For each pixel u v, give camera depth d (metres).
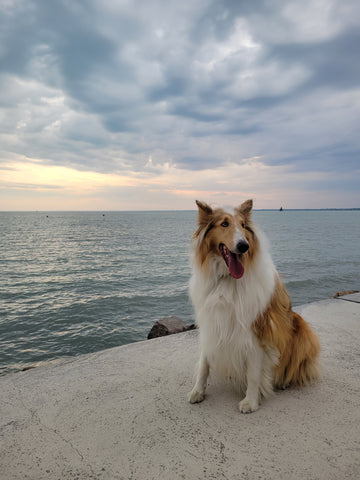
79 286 7.90
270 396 1.37
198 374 1.36
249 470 1.00
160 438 1.13
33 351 4.38
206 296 1.33
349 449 1.07
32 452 1.08
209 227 1.34
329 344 1.80
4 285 8.02
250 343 1.27
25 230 33.06
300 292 7.36
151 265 10.95
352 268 9.84
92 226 41.72
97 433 1.16
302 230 29.08
